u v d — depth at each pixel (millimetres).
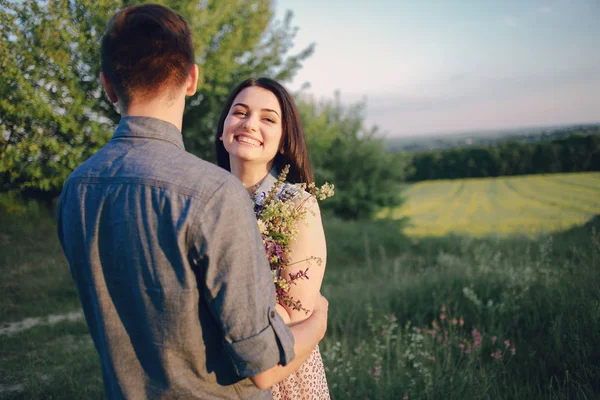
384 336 3391
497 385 2465
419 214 34406
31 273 6055
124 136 956
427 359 2873
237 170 1588
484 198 40625
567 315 3156
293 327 1164
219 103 9766
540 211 30406
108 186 906
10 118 5586
